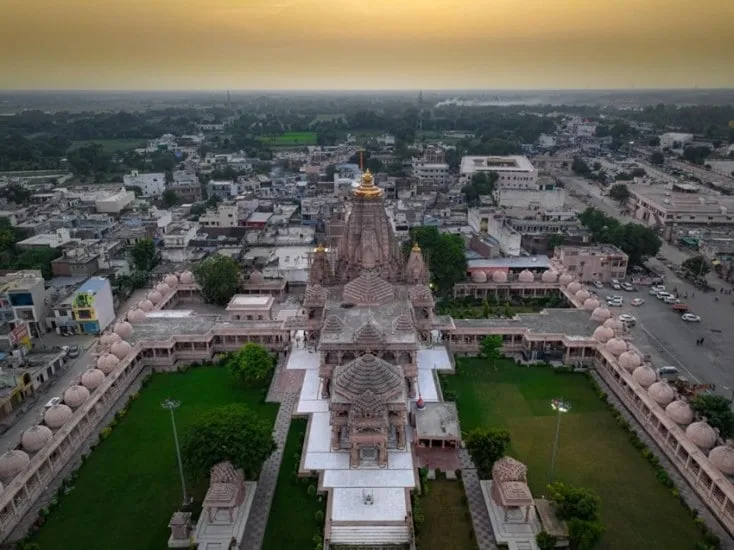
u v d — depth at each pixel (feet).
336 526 239.30
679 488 262.67
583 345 375.45
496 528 237.66
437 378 353.92
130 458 285.23
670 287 518.37
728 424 274.98
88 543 232.12
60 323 429.38
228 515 242.58
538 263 528.22
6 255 547.90
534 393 344.49
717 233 637.30
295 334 418.31
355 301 370.32
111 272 522.47
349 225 395.75
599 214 639.35
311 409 323.78
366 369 285.43
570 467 276.00
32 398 343.05
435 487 264.93
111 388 335.26
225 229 647.97
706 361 381.19
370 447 273.75
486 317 430.20
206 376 369.30
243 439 253.24
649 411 304.30
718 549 226.38
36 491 257.75
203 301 499.10
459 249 499.92
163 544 231.50
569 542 227.20
